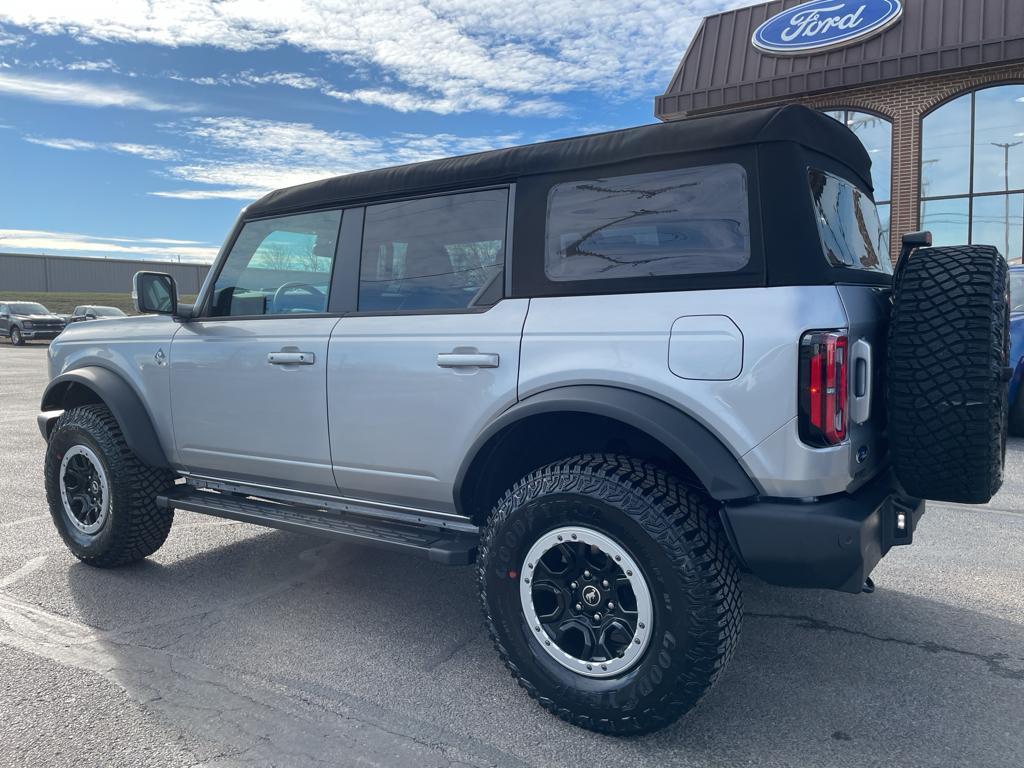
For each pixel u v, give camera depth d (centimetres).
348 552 474
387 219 350
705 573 250
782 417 247
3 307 3175
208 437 396
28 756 258
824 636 348
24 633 356
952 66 1490
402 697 298
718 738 269
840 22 1602
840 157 306
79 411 439
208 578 428
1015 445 770
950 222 1605
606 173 293
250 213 401
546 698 279
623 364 272
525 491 282
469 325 311
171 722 280
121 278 6512
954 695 296
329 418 350
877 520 263
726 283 263
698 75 1761
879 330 278
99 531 433
